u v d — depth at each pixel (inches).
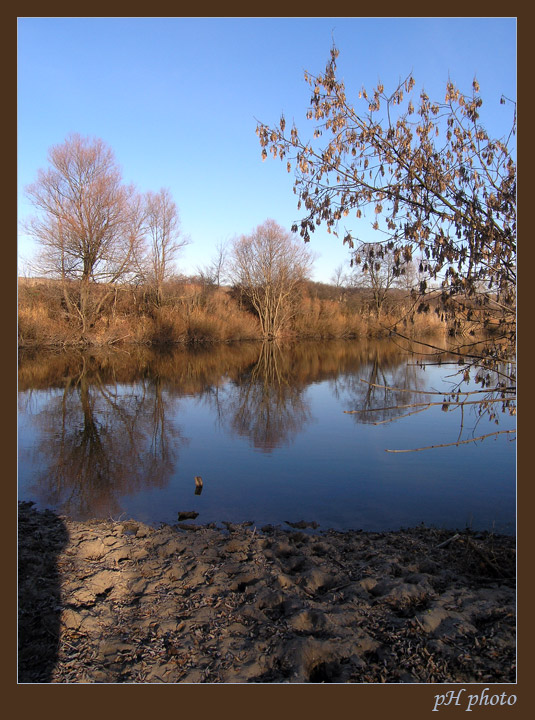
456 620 150.6
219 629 152.8
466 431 495.8
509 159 179.9
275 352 1423.5
